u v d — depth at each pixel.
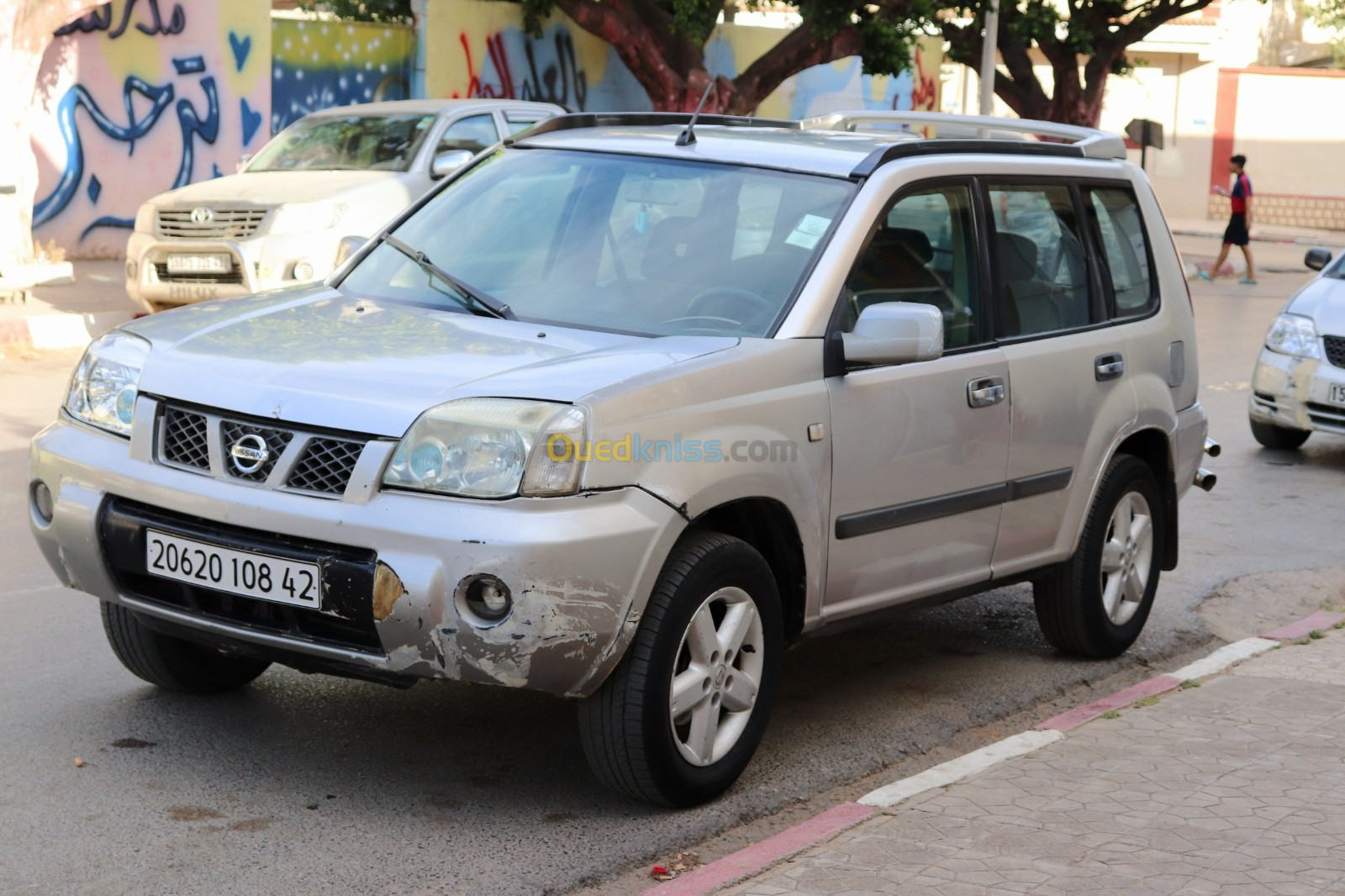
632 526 4.15
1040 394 5.73
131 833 4.30
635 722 4.32
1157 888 3.95
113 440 4.60
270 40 22.12
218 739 5.06
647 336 4.82
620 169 5.51
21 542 7.53
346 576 4.08
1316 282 12.22
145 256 13.83
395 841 4.32
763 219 5.16
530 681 4.11
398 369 4.38
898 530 5.17
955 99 44.94
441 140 14.67
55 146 19.95
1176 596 7.57
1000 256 5.70
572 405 4.12
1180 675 6.11
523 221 5.46
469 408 4.12
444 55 24.30
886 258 5.20
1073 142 7.05
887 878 3.98
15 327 14.02
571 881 4.11
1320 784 4.77
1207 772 4.87
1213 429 12.88
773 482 4.59
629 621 4.19
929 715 5.69
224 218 13.51
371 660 4.14
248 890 3.98
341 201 13.65
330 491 4.16
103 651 5.94
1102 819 4.43
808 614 4.92
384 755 4.98
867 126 8.01
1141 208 6.70
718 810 4.63
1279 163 43.78
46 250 19.47
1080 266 6.20
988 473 5.52
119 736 5.04
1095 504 6.17
